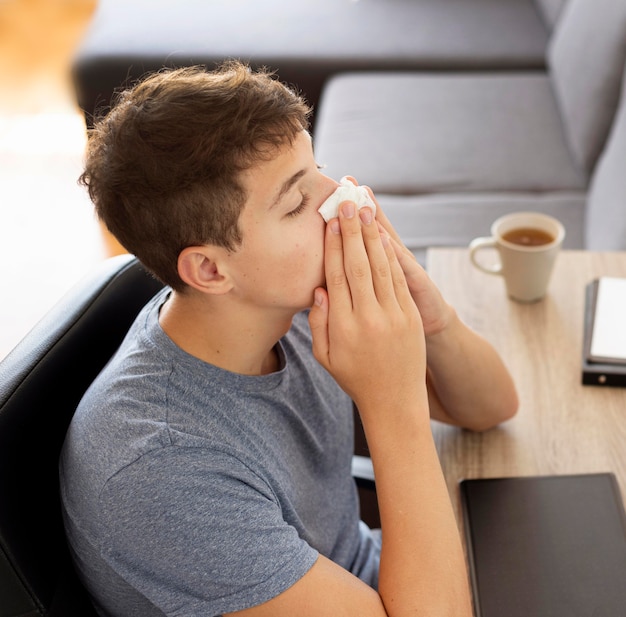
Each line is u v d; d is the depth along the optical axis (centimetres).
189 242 77
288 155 75
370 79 279
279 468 88
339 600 78
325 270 84
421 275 99
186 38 305
